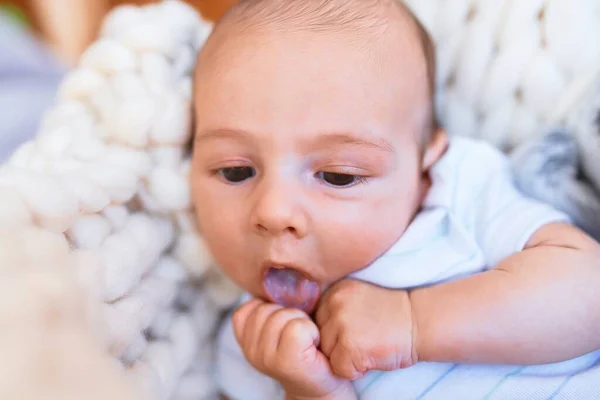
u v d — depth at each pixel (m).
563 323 0.56
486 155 0.72
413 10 0.79
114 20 0.71
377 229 0.62
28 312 0.32
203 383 0.67
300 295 0.63
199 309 0.68
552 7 0.73
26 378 0.29
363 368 0.57
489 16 0.76
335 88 0.59
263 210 0.57
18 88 1.39
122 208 0.56
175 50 0.69
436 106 0.80
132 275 0.52
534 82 0.74
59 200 0.43
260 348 0.59
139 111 0.60
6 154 1.22
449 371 0.59
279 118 0.58
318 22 0.61
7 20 1.60
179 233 0.66
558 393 0.57
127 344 0.48
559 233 0.62
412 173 0.65
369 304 0.60
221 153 0.61
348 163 0.59
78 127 0.62
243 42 0.61
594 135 0.68
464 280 0.60
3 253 0.35
